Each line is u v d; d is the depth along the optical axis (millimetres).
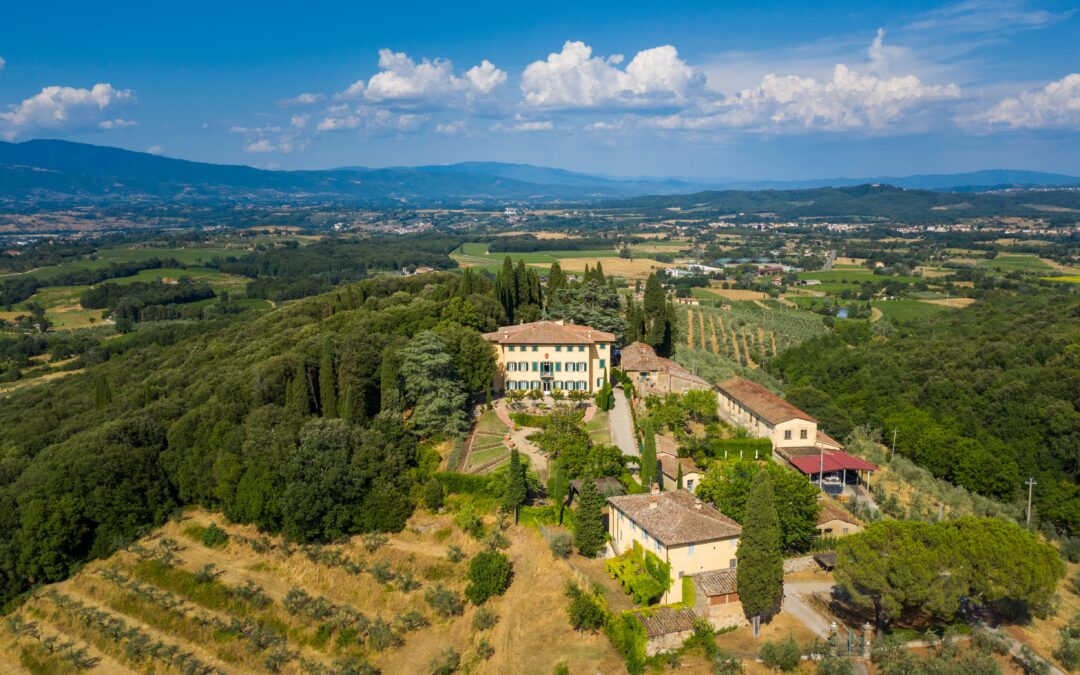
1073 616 73375
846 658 61969
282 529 86375
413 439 96375
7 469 101188
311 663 67875
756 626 66625
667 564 68375
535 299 164250
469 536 82000
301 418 97375
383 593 75812
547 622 69750
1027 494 108688
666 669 62125
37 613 80125
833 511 86438
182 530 89688
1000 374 141250
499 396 119750
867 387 148500
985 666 59062
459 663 66625
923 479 110812
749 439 104625
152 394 125312
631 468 92938
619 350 144625
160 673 69812
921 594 62656
